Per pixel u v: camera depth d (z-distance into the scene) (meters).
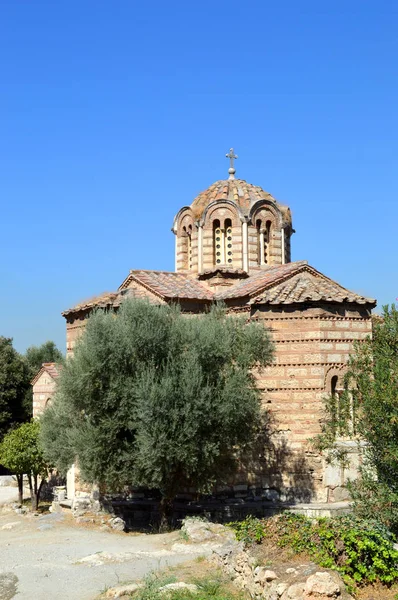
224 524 23.03
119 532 24.48
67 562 19.59
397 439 17.19
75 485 31.20
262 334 24.88
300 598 12.80
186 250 34.56
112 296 30.09
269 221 33.38
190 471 22.77
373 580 13.83
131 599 15.10
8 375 50.41
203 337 23.59
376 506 17.62
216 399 23.05
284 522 16.55
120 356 23.39
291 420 26.64
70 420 25.23
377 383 17.56
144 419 22.08
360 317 27.59
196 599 14.25
